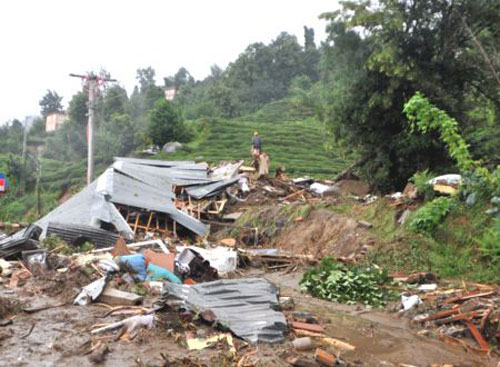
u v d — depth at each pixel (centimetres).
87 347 671
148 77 12112
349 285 1073
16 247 1256
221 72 11012
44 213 3281
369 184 2278
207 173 2614
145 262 1105
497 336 770
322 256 1505
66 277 1009
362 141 2172
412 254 1262
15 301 867
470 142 1981
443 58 2020
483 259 1146
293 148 4947
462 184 1316
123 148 5159
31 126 8081
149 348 678
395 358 704
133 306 873
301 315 855
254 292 871
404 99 2009
